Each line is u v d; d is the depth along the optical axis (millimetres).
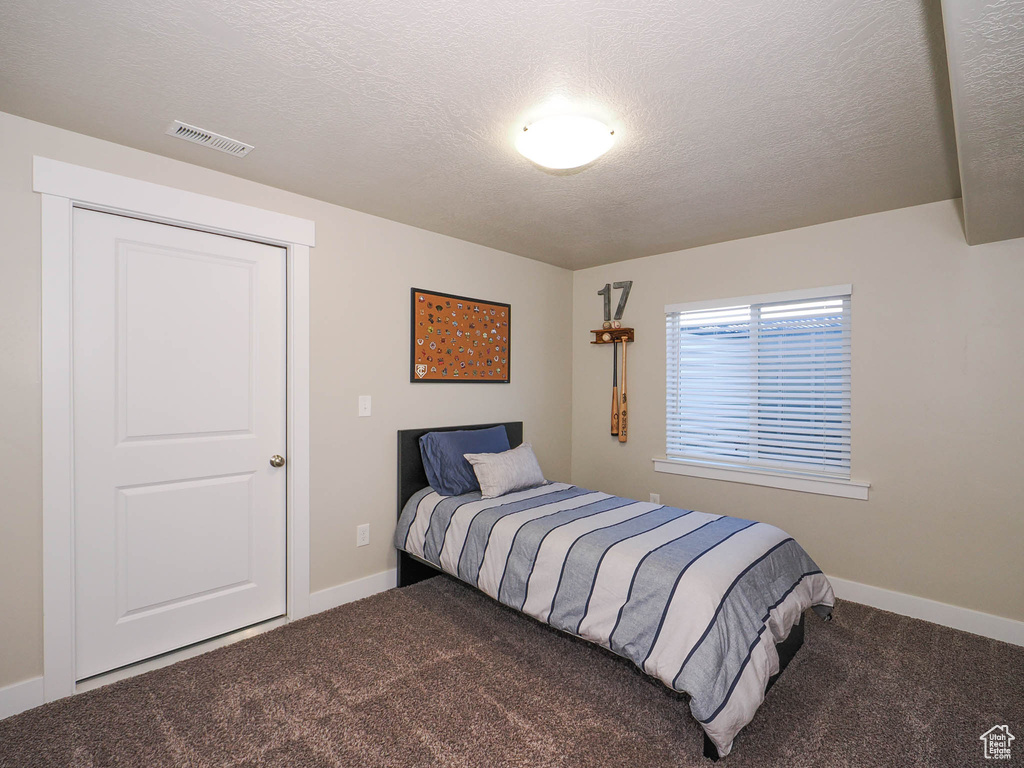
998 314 2514
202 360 2396
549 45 1443
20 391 1896
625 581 1983
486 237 3373
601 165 2234
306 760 1652
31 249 1908
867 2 1252
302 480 2670
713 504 3506
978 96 1257
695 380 3629
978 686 2082
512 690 2033
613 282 4070
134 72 1595
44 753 1674
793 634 2258
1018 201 1950
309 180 2443
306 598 2693
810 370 3123
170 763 1634
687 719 1876
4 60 1531
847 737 1780
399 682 2080
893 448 2805
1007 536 2492
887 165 2215
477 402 3576
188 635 2367
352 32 1392
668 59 1498
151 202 2166
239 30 1391
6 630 1874
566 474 4297
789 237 3162
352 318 2873
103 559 2129
